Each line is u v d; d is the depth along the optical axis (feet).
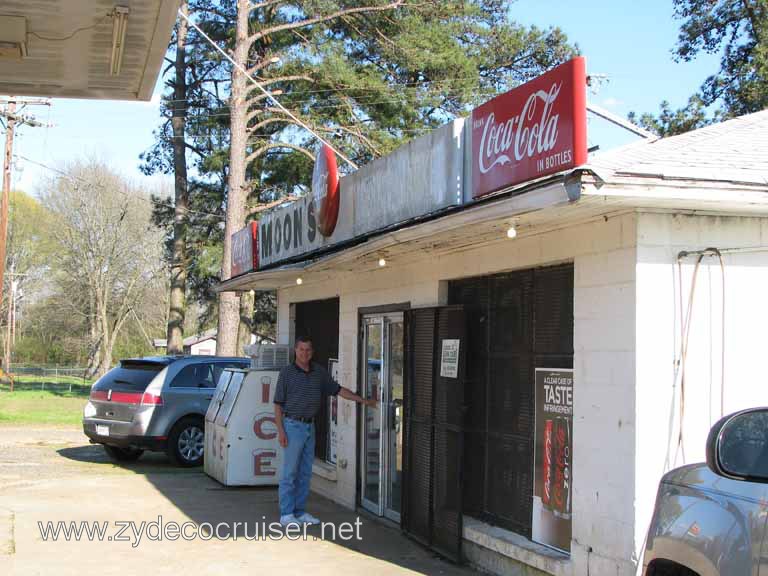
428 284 29.78
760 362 20.48
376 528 31.89
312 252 38.70
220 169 105.60
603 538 20.45
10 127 119.14
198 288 120.98
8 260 220.43
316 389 32.42
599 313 20.93
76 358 251.60
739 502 13.19
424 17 93.66
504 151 22.54
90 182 189.78
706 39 88.48
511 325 25.52
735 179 18.53
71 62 20.08
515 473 25.05
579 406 21.53
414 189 29.35
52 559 26.14
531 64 100.53
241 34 84.84
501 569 24.56
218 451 41.91
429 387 28.55
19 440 62.64
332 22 92.02
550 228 22.38
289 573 25.16
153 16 17.76
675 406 19.77
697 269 20.11
